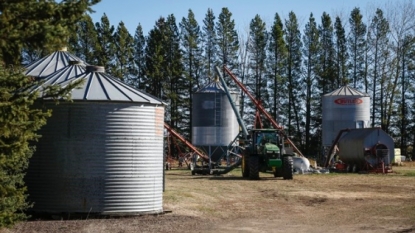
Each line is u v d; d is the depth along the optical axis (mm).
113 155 16109
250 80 71812
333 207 19906
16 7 8094
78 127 15977
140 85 71938
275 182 30344
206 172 37656
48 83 17781
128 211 16328
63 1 8438
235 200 21672
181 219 16375
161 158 17234
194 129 42750
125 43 70125
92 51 67375
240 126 42094
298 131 72188
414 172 40062
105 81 16906
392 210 18719
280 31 70250
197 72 71438
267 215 17859
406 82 70125
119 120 16172
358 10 70625
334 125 47312
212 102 42062
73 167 16000
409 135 70312
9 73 10023
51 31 8141
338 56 71188
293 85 71375
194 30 71062
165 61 71000
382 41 70000
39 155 16219
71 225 14812
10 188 9250
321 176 35656
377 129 40000
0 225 9477
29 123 9117
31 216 14883
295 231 14664
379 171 39406
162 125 17312
